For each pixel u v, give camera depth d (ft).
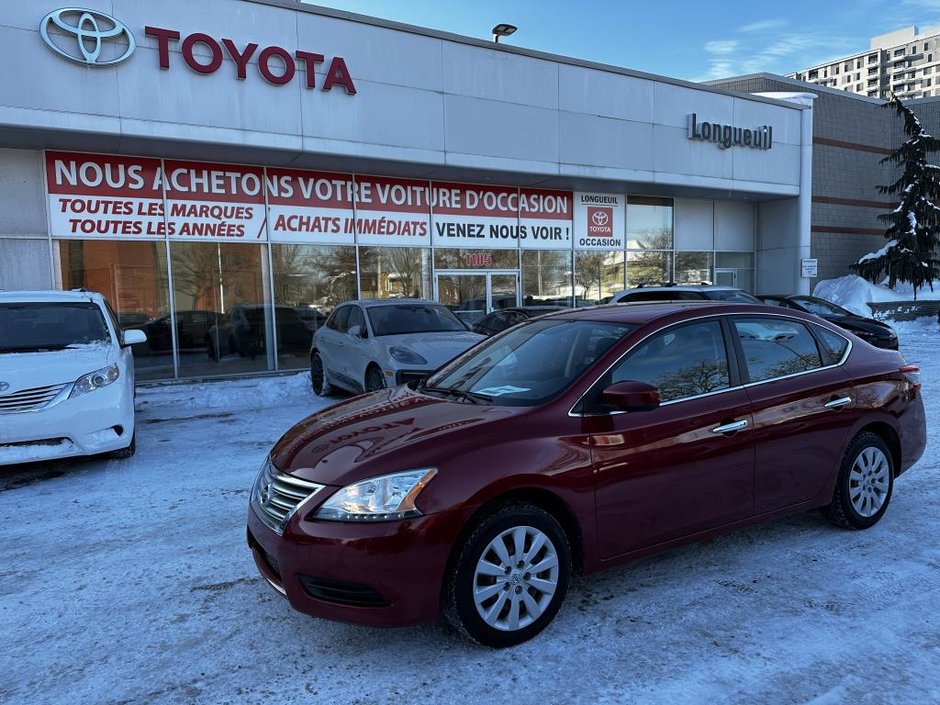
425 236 51.93
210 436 25.86
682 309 12.98
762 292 72.59
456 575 9.67
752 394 12.60
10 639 10.83
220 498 17.85
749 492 12.42
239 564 13.61
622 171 54.90
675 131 58.08
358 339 31.22
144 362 42.14
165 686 9.47
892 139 85.71
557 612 10.63
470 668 9.70
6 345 21.39
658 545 11.48
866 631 10.46
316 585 9.68
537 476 10.16
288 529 9.77
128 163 40.91
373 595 9.45
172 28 37.27
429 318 32.55
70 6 34.71
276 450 11.73
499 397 11.80
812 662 9.64
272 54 40.04
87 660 10.18
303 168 46.09
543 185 56.13
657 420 11.39
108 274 40.88
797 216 68.90
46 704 9.11
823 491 13.65
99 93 35.68
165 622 11.28
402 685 9.34
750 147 63.41
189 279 43.19
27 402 19.21
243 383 41.91
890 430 14.88
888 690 8.96
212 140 38.63
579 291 60.64
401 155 44.68
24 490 18.88
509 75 48.80
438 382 13.97
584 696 8.98
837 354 14.46
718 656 9.85
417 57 44.93
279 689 9.34
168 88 37.35
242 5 39.11
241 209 44.55
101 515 16.66
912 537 14.19
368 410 12.48
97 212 40.24
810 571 12.62
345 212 48.32
